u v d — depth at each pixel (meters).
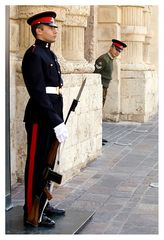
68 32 8.23
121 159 8.89
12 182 6.81
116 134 11.66
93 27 12.59
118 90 13.38
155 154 9.38
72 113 7.38
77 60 8.22
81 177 7.54
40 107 5.01
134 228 5.37
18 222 5.38
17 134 6.88
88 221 5.57
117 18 13.11
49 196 5.15
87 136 8.26
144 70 13.68
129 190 6.90
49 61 5.16
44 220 5.28
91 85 8.34
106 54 10.59
